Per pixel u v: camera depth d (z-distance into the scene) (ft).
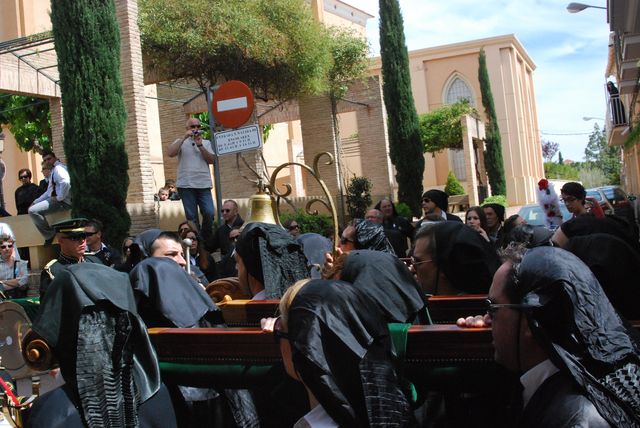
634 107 86.94
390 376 9.05
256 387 12.20
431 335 10.50
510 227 23.18
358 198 63.00
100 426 10.69
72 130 33.83
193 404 13.52
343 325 8.98
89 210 33.45
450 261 15.21
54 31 34.27
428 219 28.43
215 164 30.91
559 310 7.98
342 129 142.41
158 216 40.24
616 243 11.75
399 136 67.97
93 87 33.83
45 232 36.45
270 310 15.51
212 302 14.64
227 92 28.99
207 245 32.09
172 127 62.80
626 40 55.93
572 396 7.79
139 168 39.73
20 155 75.10
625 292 11.62
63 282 11.25
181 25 46.11
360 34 65.87
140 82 40.06
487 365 10.37
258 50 47.83
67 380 11.25
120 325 11.39
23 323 20.97
